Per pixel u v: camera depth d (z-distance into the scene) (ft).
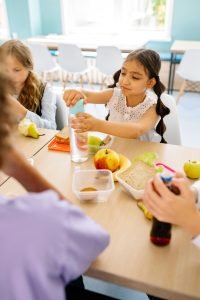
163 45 15.12
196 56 11.34
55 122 6.02
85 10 16.08
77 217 1.51
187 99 13.67
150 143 4.32
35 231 1.28
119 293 4.49
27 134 4.49
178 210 2.23
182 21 14.32
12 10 15.52
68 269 1.40
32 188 2.12
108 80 14.94
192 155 3.98
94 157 3.72
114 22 15.98
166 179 2.36
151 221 2.79
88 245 1.55
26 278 1.23
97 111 12.34
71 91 4.34
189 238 2.59
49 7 16.02
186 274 2.26
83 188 3.18
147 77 4.62
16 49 5.30
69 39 15.16
